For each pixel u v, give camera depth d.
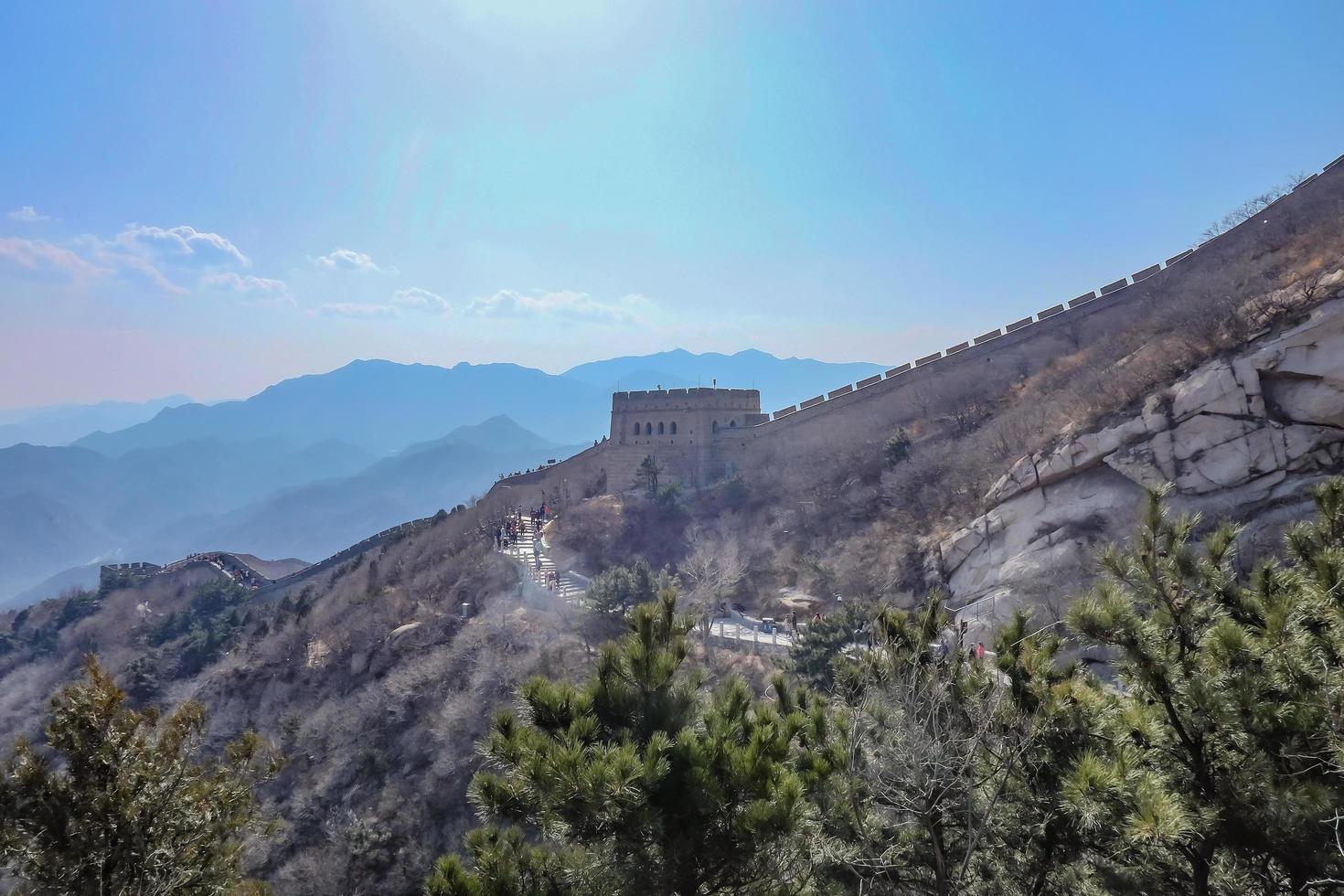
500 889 6.82
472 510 78.44
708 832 6.98
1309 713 6.89
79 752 8.71
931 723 8.29
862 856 8.32
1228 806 7.13
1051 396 48.53
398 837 34.38
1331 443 31.50
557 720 7.79
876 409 66.56
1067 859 8.05
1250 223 53.72
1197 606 8.15
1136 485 35.88
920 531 47.25
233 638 74.44
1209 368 35.41
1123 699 8.64
